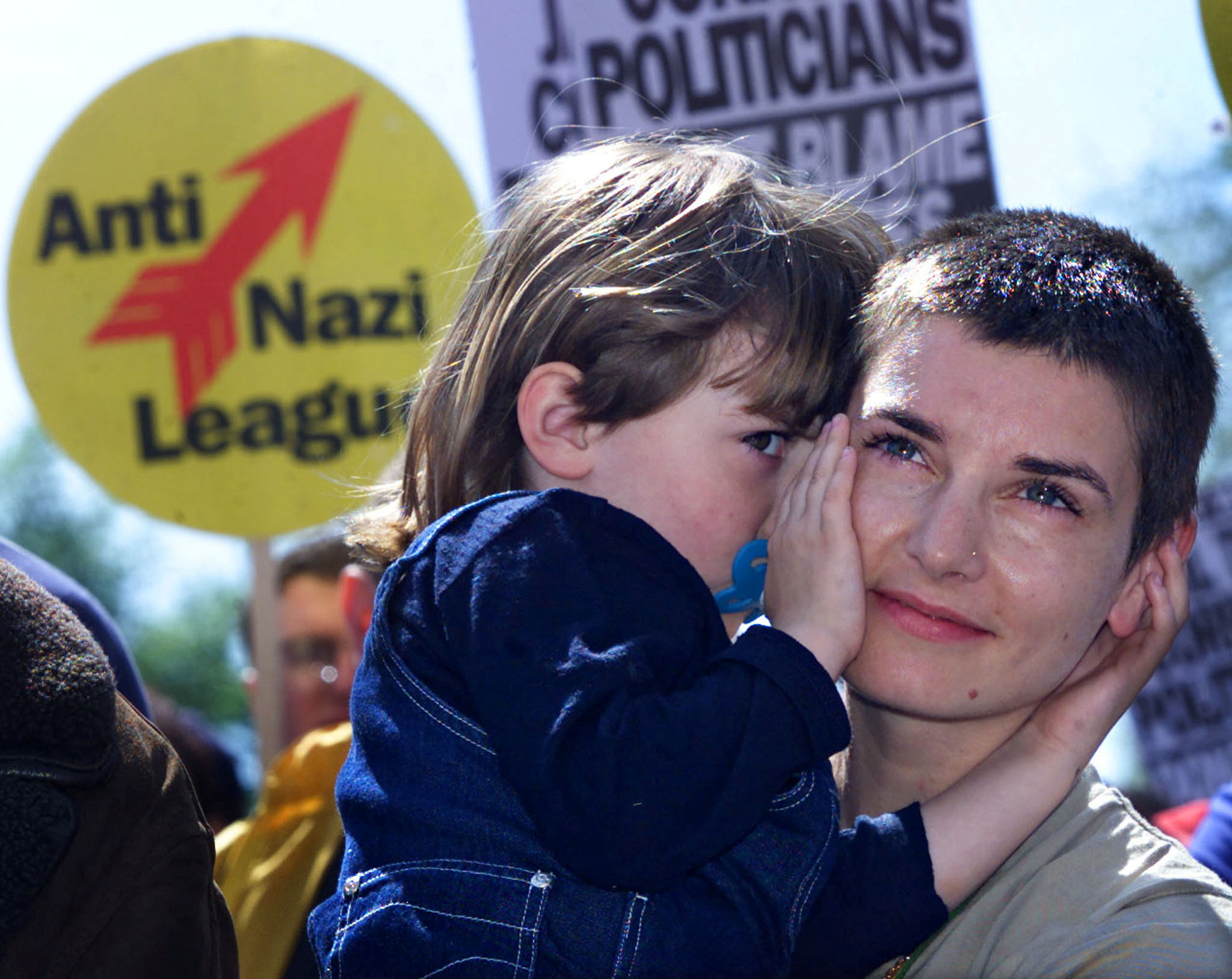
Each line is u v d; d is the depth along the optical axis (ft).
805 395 5.78
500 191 10.54
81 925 4.42
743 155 6.71
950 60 10.26
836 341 5.92
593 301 5.74
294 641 12.21
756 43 10.43
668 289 5.69
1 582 4.48
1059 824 5.45
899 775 5.92
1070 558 5.24
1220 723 12.42
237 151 12.01
